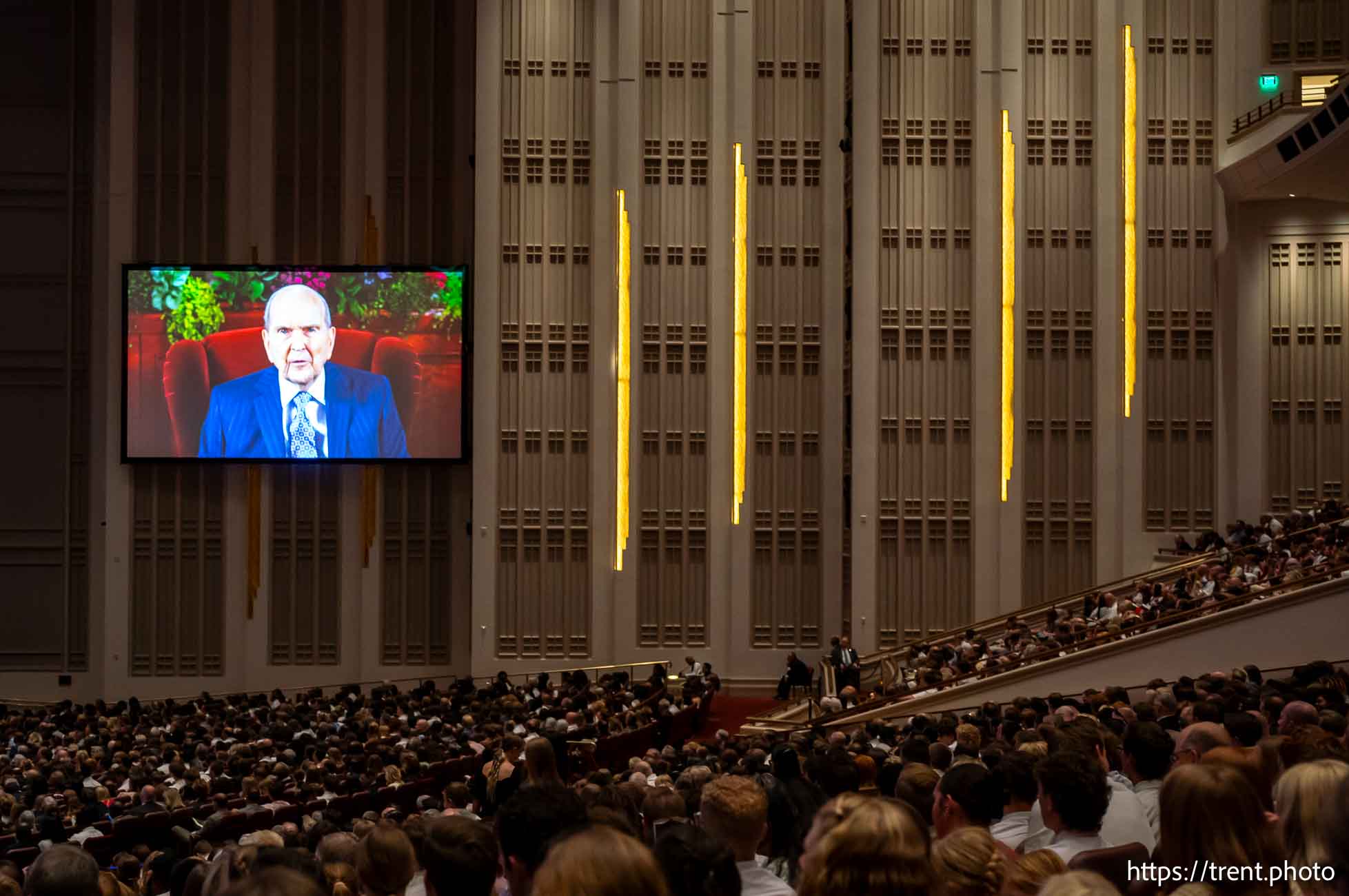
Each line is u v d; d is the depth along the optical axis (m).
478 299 28.47
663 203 28.53
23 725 22.27
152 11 29.66
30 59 30.33
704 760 11.43
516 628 28.28
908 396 27.69
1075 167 27.59
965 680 20.30
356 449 28.47
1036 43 27.72
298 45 29.72
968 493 27.52
